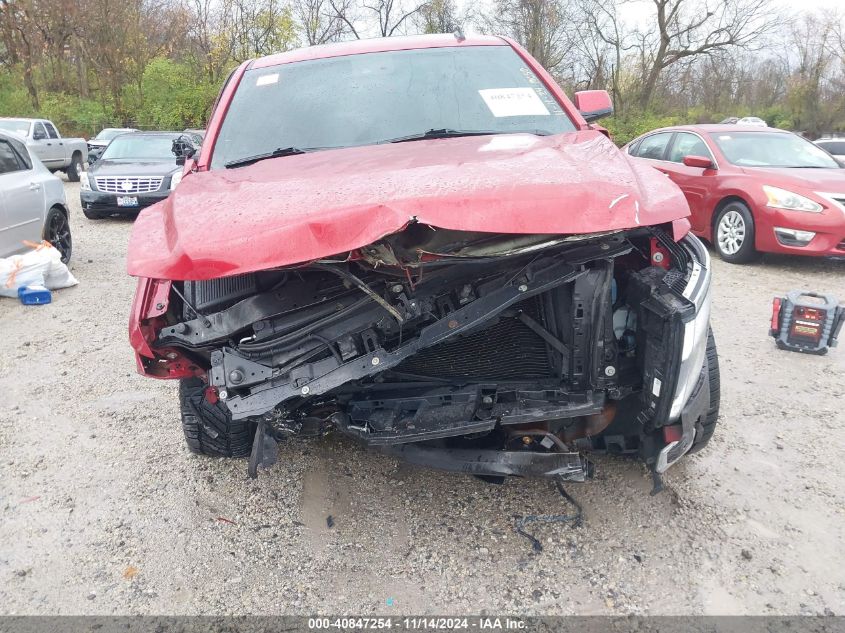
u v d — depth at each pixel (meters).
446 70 3.74
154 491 3.36
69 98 33.66
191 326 2.54
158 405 4.33
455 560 2.78
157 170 11.75
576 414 2.59
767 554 2.74
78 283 7.49
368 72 3.77
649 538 2.87
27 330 5.88
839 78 39.06
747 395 4.27
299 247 2.16
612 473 3.35
